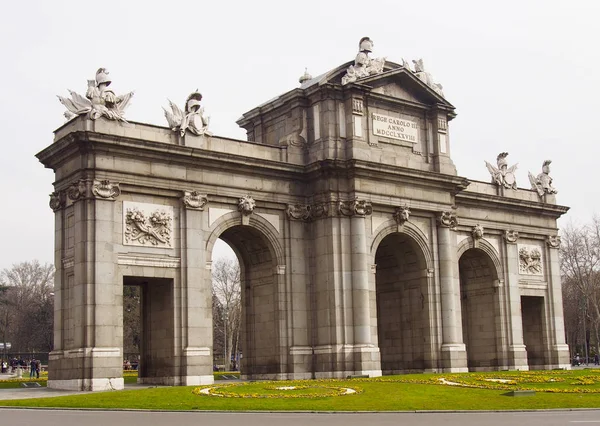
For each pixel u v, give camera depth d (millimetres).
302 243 55281
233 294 121312
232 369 111625
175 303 48781
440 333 58094
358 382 44188
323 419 26688
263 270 56000
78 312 45344
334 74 56281
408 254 59875
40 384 52938
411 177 57156
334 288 53281
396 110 58562
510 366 67688
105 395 37125
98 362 44469
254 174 53594
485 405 31672
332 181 54375
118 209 47406
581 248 107938
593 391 36812
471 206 67625
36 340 140000
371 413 29156
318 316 54188
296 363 53344
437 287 58656
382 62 58000
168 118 50875
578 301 116312
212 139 52375
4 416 29016
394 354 60469
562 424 24094
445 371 57375
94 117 46906
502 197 69062
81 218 46156
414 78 58812
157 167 49094
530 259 71812
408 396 35156
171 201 49875
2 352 135500
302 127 56469
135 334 110062
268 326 55000
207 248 50781
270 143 59875
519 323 69062
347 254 54031
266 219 54062
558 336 72312
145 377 50656
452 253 59812
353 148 54531
